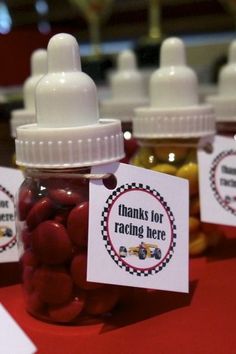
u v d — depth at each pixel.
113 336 0.16
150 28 0.50
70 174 0.17
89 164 0.16
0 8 0.58
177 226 0.18
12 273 0.21
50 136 0.16
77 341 0.16
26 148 0.17
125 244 0.17
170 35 0.54
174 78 0.22
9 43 0.49
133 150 0.24
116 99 0.31
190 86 0.22
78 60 0.17
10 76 0.49
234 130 0.26
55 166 0.16
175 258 0.18
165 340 0.16
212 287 0.19
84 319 0.17
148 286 0.17
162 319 0.17
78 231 0.16
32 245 0.17
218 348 0.15
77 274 0.16
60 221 0.17
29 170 0.17
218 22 0.51
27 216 0.17
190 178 0.22
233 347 0.15
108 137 0.16
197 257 0.23
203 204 0.22
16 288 0.20
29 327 0.17
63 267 0.17
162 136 0.22
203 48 0.51
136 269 0.17
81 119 0.17
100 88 0.41
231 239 0.25
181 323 0.17
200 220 0.22
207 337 0.16
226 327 0.16
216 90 0.36
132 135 0.25
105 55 0.51
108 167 0.17
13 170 0.20
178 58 0.23
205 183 0.22
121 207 0.17
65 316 0.17
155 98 0.23
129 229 0.17
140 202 0.17
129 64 0.32
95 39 0.49
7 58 0.49
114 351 0.15
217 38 0.52
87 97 0.17
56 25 0.58
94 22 0.49
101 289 0.17
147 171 0.18
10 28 0.57
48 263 0.17
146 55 0.41
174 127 0.21
